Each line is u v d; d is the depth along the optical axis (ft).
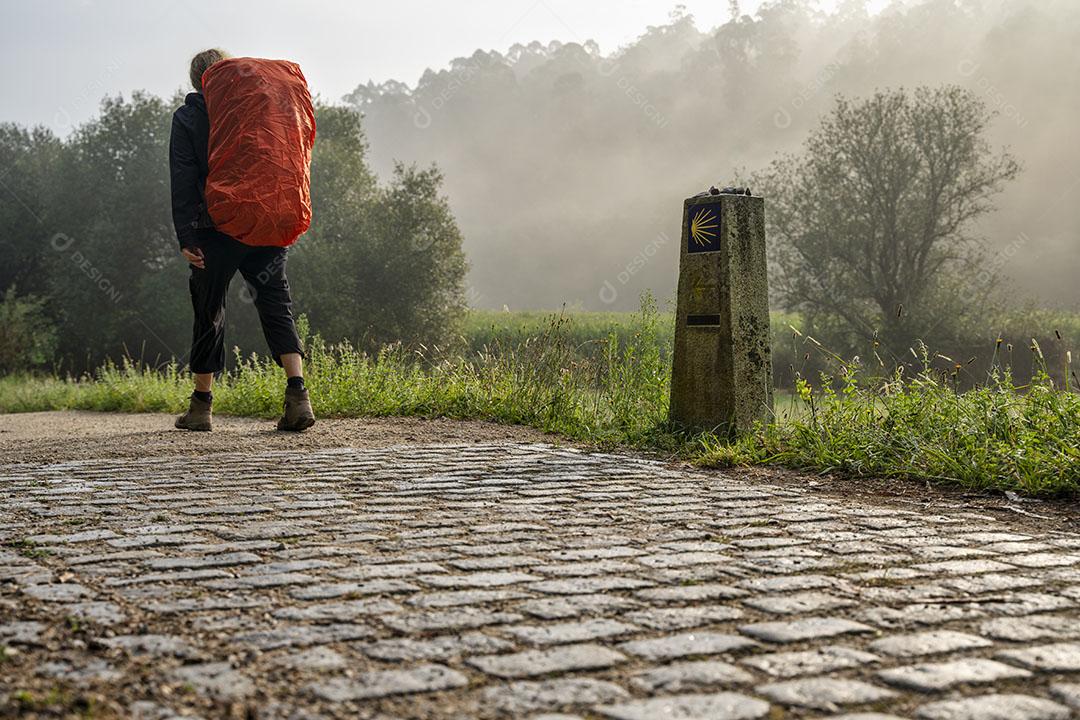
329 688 6.53
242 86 21.47
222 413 31.17
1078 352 97.40
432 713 6.10
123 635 7.75
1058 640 7.61
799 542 11.37
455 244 141.38
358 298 134.10
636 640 7.62
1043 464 15.52
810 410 19.92
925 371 20.04
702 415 20.75
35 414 39.22
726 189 20.89
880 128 110.83
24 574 9.87
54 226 152.76
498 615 8.30
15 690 6.45
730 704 6.25
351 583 9.43
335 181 139.64
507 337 30.91
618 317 147.02
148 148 146.30
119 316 139.64
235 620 8.16
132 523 12.69
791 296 111.34
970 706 6.21
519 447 21.16
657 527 12.34
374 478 16.65
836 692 6.46
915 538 11.63
